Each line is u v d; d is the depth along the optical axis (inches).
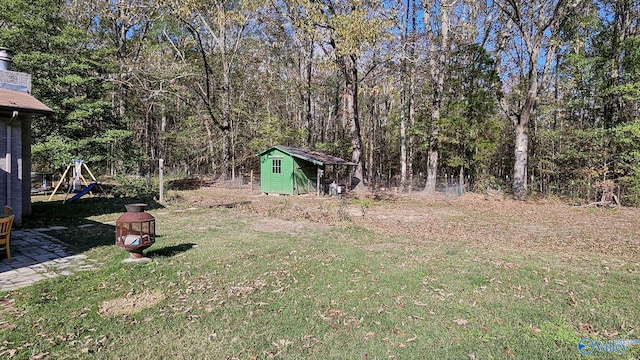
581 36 705.0
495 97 809.5
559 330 150.1
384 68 751.7
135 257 239.1
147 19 904.9
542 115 890.7
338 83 1199.6
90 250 267.9
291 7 639.1
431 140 808.3
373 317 161.3
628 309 172.7
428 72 819.4
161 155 1339.8
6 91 368.2
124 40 940.0
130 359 126.3
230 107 1039.6
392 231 381.4
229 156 1036.5
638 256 284.4
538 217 507.5
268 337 142.0
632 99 593.3
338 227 392.2
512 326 154.3
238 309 167.5
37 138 589.9
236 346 135.1
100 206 509.7
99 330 145.7
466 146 831.7
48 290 185.8
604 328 152.6
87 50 689.6
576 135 689.6
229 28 1047.6
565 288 202.2
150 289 191.5
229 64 1006.4
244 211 505.7
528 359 128.5
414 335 145.6
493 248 307.1
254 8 702.5
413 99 963.3
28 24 578.9
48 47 616.7
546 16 744.3
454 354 131.4
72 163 625.6
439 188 911.7
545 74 802.8
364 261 250.4
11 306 166.4
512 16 732.0
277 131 1075.3
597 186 652.1
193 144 1142.3
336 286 199.9
